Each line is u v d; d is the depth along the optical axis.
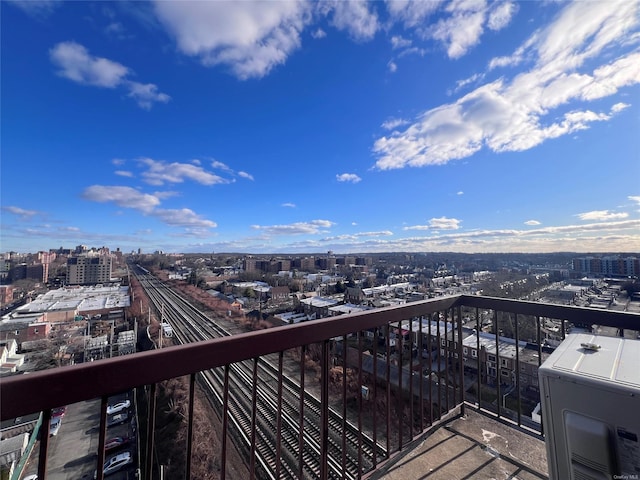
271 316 27.23
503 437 1.75
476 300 2.05
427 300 1.83
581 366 0.96
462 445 1.69
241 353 0.98
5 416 0.59
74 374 0.68
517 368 1.85
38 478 0.63
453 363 2.12
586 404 0.88
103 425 0.72
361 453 1.41
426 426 1.82
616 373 0.88
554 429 0.95
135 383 0.76
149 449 0.77
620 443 0.81
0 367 17.55
